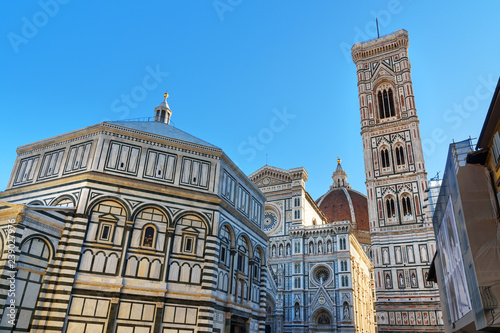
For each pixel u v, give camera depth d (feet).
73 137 140.56
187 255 128.88
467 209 81.05
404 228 272.92
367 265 371.35
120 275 118.62
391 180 292.61
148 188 131.95
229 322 135.74
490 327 74.38
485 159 82.38
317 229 302.45
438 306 242.58
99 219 123.13
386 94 330.13
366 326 320.91
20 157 150.00
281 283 293.02
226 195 151.23
